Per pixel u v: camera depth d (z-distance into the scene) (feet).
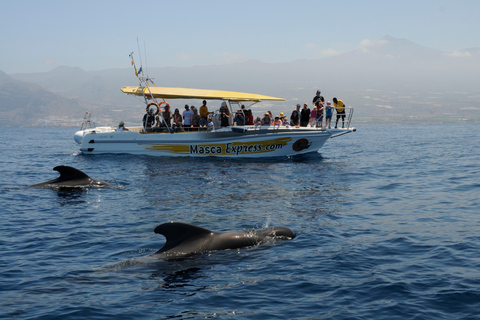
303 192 57.67
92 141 103.04
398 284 26.27
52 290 25.67
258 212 45.88
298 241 34.47
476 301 23.93
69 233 38.11
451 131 327.06
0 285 26.48
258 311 23.11
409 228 39.04
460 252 32.04
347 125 99.55
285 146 96.84
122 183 64.08
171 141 97.50
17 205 49.19
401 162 93.15
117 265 28.99
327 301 24.29
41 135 328.08
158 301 24.13
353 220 42.14
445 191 57.93
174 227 30.86
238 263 29.19
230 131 94.32
